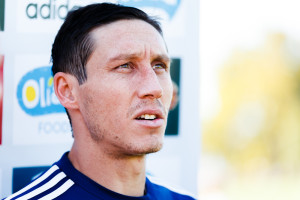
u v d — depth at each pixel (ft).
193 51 15.81
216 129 62.85
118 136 11.25
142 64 11.41
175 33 15.55
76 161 12.21
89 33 11.48
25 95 14.02
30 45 13.96
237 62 63.00
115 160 11.76
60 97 12.01
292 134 62.08
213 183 58.44
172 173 15.74
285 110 62.23
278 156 62.08
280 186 58.39
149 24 12.01
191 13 15.75
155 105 11.27
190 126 15.92
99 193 11.68
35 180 12.23
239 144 62.39
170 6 15.46
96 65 11.30
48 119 14.34
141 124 11.18
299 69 62.95
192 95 15.88
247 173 61.52
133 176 12.05
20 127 14.02
